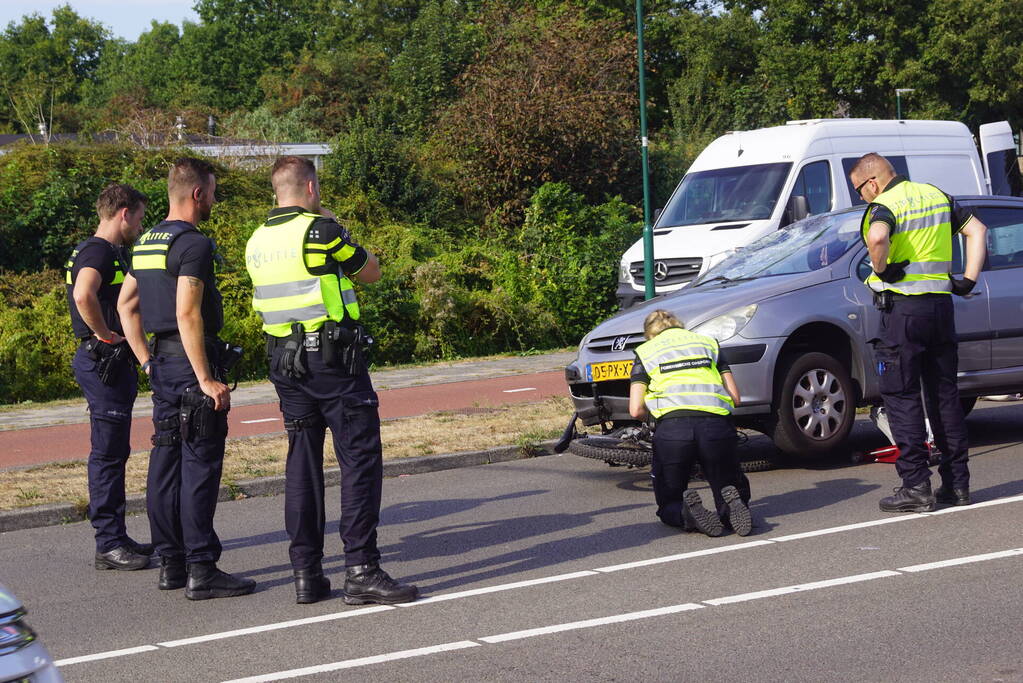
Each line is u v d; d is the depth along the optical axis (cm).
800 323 850
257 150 2355
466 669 476
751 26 4538
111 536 685
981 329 915
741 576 598
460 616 553
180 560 634
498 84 2344
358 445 580
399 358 1744
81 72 8725
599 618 538
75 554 727
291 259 574
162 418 623
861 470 867
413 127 3052
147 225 1841
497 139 2322
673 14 4728
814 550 644
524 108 2311
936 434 737
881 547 643
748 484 703
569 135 2323
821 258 902
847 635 498
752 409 839
